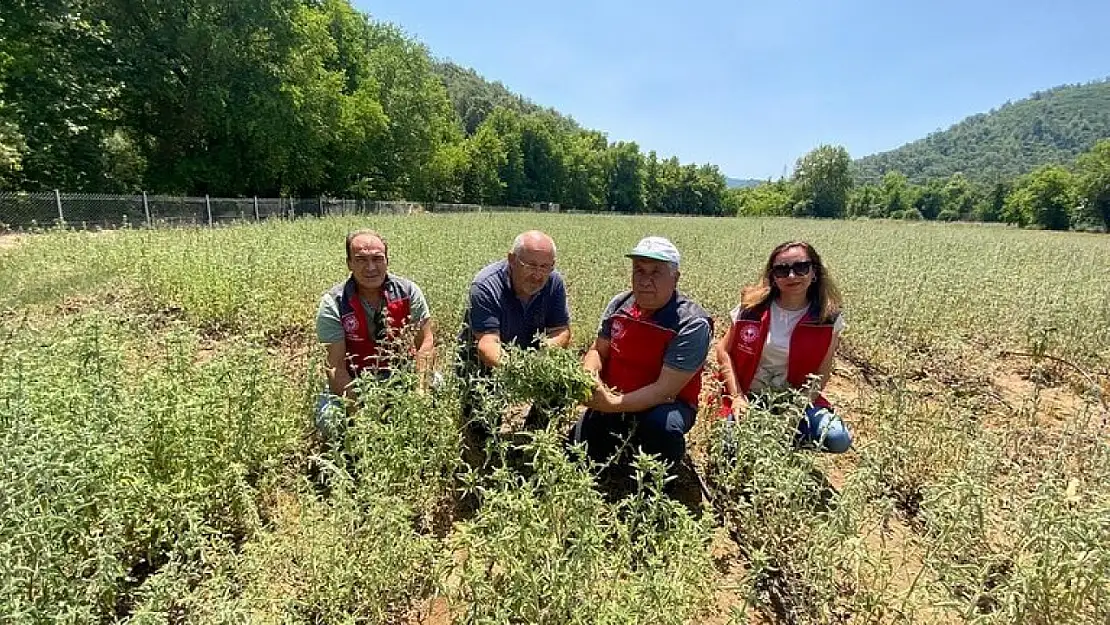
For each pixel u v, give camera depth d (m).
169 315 6.35
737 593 2.54
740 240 18.88
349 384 3.25
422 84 44.31
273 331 5.92
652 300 3.38
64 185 20.36
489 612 2.20
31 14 18.73
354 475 3.16
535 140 76.69
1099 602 2.23
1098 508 2.36
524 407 4.45
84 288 6.90
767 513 2.90
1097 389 4.96
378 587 2.35
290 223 17.64
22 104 18.50
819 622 2.55
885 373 5.72
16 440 2.24
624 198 93.00
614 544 2.81
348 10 38.84
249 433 3.02
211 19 25.34
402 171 43.22
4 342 3.78
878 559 2.87
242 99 26.58
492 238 13.77
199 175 26.45
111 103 22.97
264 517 2.95
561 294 4.18
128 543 2.38
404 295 4.07
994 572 2.74
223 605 1.91
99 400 2.71
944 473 3.53
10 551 1.85
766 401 3.68
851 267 10.62
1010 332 6.55
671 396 3.44
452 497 3.33
